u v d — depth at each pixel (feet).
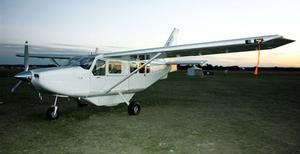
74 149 13.80
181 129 18.53
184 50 22.24
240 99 37.88
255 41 18.28
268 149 14.23
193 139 15.98
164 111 26.45
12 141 15.17
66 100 33.37
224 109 28.27
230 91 50.93
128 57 25.27
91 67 22.61
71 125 19.40
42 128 18.38
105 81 23.76
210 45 20.51
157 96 40.75
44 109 26.58
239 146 14.70
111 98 25.45
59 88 20.39
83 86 22.00
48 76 19.69
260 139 16.20
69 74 21.02
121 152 13.41
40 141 15.21
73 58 24.53
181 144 14.90
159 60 30.58
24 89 47.16
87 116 23.06
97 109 26.81
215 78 111.24
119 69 25.16
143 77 28.19
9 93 40.73
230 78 112.98
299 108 29.45
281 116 24.25
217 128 19.02
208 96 41.50
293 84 73.82
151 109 27.71
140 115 23.98
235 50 22.21
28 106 28.50
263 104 32.65
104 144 14.73
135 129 18.37
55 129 18.10
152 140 15.64
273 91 51.62
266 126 19.89
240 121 21.71
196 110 27.35
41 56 30.14
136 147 14.25
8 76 92.48
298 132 18.03
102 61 23.54
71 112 24.93
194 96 41.27
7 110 25.94
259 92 49.16
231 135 17.07
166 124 20.15
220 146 14.65
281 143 15.39
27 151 13.43
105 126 19.21
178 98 38.27
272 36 17.37
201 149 14.07
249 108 29.19
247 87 61.82
